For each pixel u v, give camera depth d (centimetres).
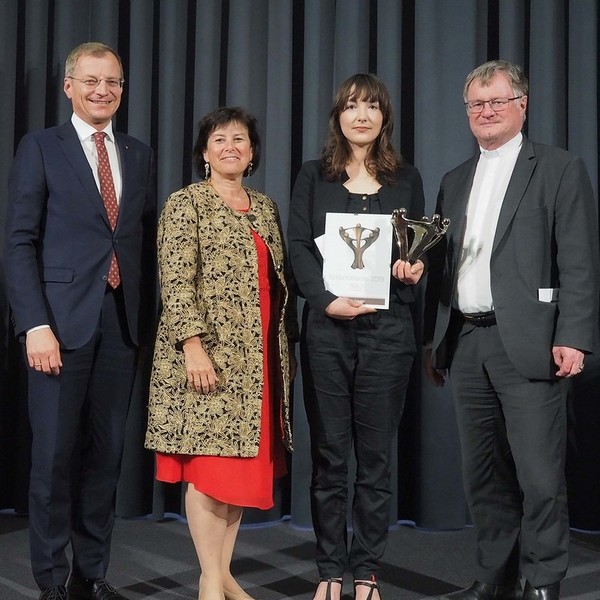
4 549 274
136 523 309
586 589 240
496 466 224
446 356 225
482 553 227
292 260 221
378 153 223
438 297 228
